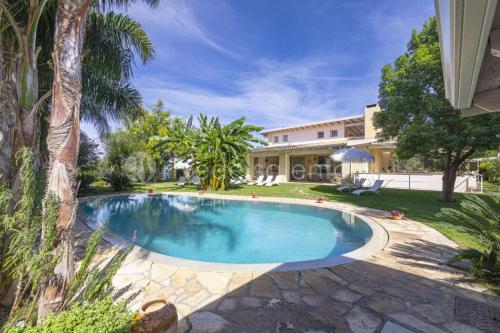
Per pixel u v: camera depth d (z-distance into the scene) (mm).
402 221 6977
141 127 24609
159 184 22469
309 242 6824
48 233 1896
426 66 9188
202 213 10562
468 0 1357
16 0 4332
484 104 3146
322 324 2502
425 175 16219
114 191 16406
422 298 2984
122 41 7750
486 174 18625
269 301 2951
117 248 5016
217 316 2652
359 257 4336
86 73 7863
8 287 2506
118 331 1699
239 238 7281
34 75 3105
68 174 2160
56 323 1651
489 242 3451
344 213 8562
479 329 2402
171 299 3010
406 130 9711
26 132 3051
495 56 2207
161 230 8055
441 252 4555
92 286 2289
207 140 16266
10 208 2217
